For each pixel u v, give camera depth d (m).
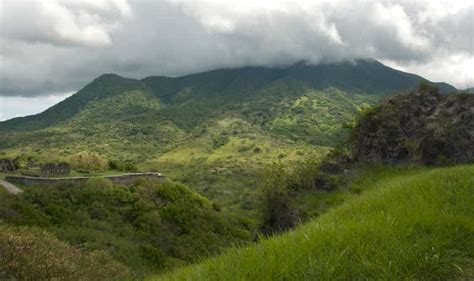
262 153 176.00
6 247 7.69
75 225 38.31
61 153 185.88
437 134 15.41
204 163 165.12
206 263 4.68
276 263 3.96
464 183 7.43
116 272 10.41
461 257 4.34
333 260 3.95
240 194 91.88
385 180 13.73
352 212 6.83
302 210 13.52
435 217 5.24
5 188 45.28
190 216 50.97
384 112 17.55
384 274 3.76
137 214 47.19
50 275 7.92
